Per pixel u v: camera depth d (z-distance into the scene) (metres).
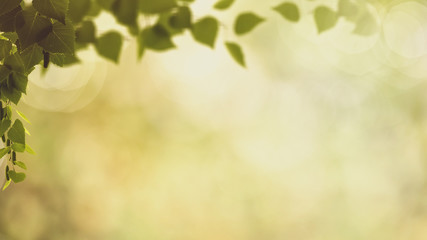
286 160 15.30
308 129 16.16
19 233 9.12
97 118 11.88
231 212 13.39
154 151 13.18
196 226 12.74
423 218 13.49
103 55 2.27
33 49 1.58
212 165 14.41
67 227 10.19
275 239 13.38
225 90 16.20
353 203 14.11
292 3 2.39
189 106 14.77
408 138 15.20
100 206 10.92
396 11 12.73
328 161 15.42
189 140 14.28
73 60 2.26
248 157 14.87
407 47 14.23
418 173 14.61
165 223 12.37
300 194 14.35
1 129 1.63
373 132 15.60
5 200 9.13
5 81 1.59
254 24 2.34
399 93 15.39
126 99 12.77
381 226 13.38
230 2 2.34
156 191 12.66
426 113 15.11
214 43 2.32
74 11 2.17
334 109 16.22
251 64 16.66
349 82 16.02
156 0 2.21
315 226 13.62
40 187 9.98
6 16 1.50
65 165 10.80
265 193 14.08
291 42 16.16
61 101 10.98
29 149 1.71
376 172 14.89
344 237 13.38
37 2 1.46
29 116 10.73
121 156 12.03
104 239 10.83
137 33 2.29
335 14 2.43
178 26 2.27
